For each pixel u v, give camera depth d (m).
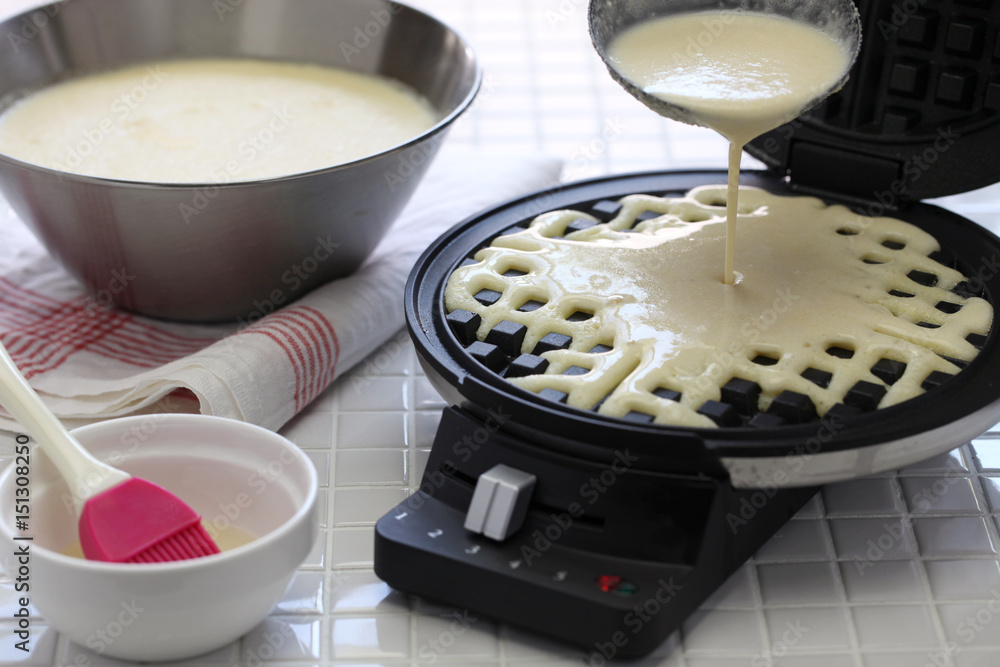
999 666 0.96
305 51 1.63
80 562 0.84
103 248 1.27
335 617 1.02
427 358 1.09
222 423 1.03
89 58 1.57
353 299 1.35
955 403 1.01
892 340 1.10
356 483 1.19
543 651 0.98
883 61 1.32
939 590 1.05
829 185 1.38
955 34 1.23
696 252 1.25
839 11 1.11
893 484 1.19
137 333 1.40
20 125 1.44
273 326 1.27
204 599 0.87
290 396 1.26
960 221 1.31
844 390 1.05
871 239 1.29
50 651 0.97
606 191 1.42
